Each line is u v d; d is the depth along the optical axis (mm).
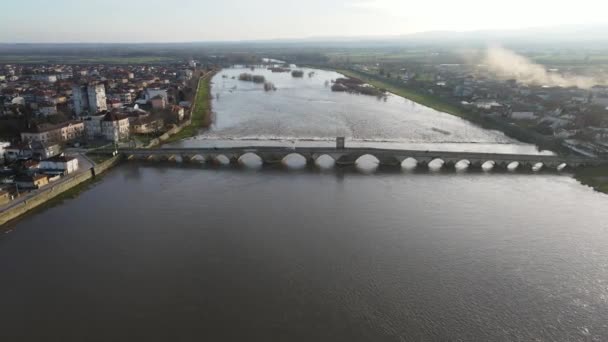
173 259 134750
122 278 124812
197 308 111688
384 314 109625
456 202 183000
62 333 103000
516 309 112438
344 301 114500
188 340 100438
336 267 130125
